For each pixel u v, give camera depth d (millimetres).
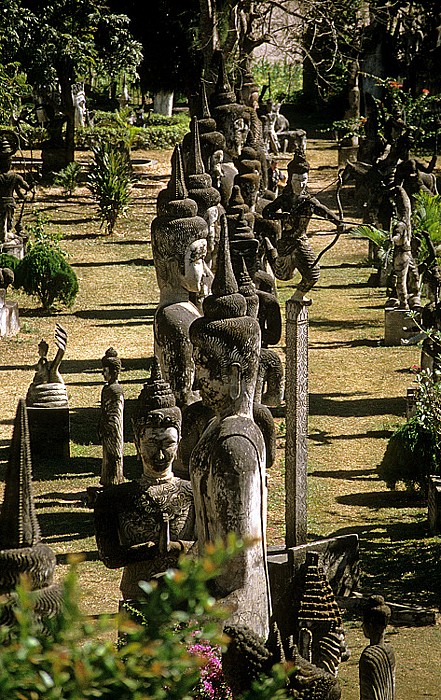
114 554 17062
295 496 20875
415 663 19891
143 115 91250
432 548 25047
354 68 80750
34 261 46188
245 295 18547
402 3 78188
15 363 39500
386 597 22469
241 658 11711
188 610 7328
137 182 73000
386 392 37281
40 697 6711
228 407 15555
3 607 8297
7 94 56781
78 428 33281
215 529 15227
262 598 15352
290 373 20422
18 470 9477
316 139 91000
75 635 6898
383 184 54156
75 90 85688
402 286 42938
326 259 57469
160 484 17406
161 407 17344
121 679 6711
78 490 28469
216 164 35438
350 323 46062
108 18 63031
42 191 69000
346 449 32031
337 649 17609
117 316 46438
